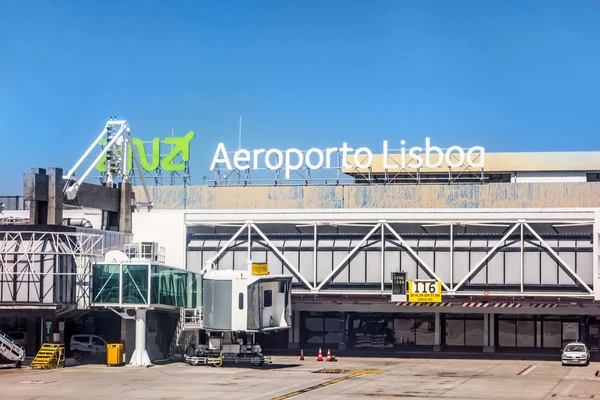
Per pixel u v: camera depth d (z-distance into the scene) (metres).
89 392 50.03
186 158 100.12
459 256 77.06
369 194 93.88
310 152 95.31
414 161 107.94
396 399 47.22
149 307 66.69
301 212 78.88
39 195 68.19
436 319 86.00
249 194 96.44
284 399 46.84
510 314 85.44
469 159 95.00
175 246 80.75
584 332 83.69
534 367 69.25
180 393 49.53
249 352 68.31
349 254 78.25
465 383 55.91
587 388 53.38
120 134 79.81
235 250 80.81
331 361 73.81
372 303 80.06
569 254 75.38
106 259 68.25
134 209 83.62
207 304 67.50
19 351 65.69
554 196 91.62
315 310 83.06
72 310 67.44
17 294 65.12
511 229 75.56
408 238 78.44
